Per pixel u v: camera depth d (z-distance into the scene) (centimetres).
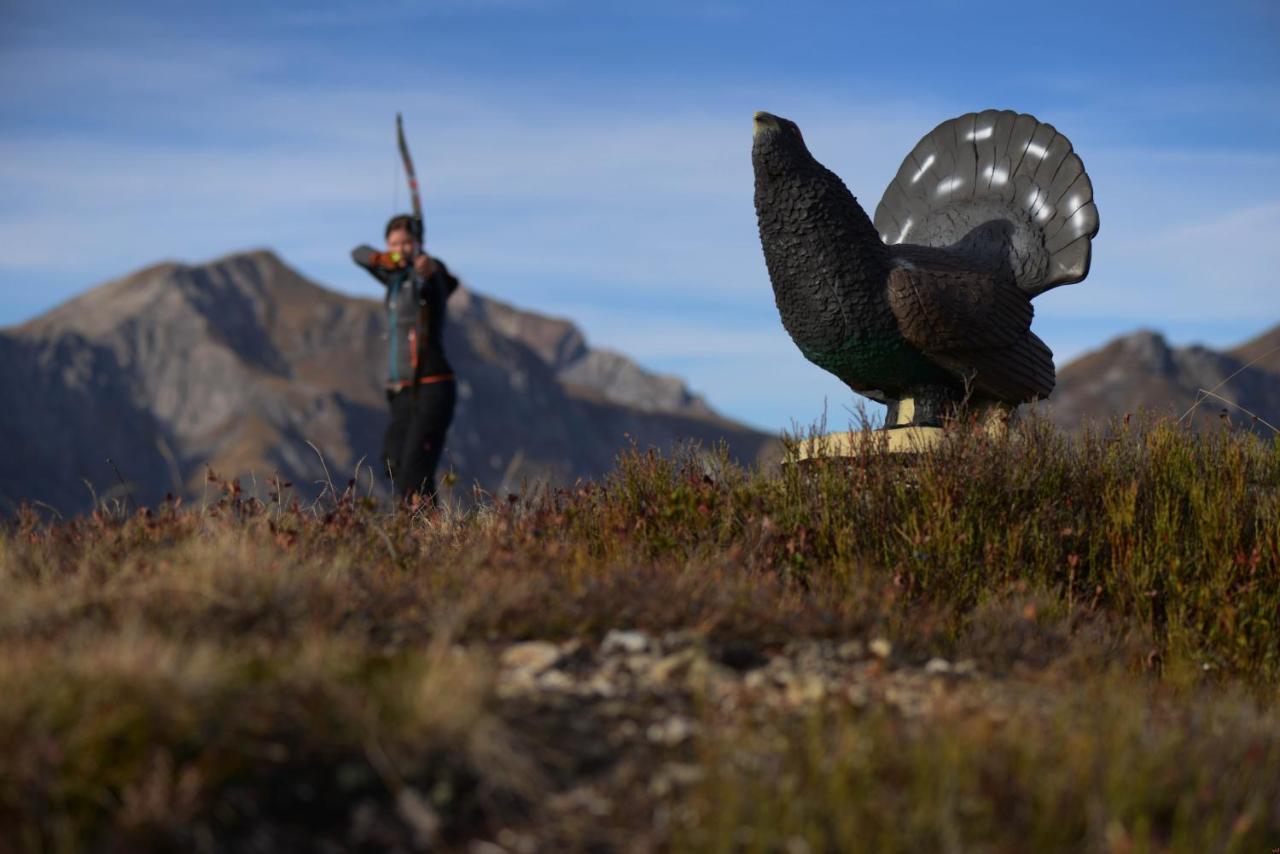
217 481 615
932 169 880
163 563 469
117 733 308
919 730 352
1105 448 686
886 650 453
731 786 316
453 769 322
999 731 357
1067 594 595
